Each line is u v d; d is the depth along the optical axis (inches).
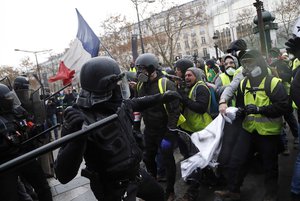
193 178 157.6
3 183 122.0
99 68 87.9
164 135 162.9
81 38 249.3
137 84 171.5
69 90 509.0
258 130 150.8
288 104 146.5
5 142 125.7
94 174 89.7
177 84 175.8
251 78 153.9
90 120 87.3
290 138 247.6
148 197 105.2
